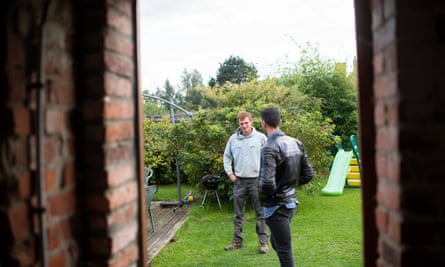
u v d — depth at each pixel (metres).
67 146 1.26
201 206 6.76
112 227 1.33
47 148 1.19
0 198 1.06
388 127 1.12
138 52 1.51
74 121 1.30
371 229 1.31
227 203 6.94
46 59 1.18
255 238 4.95
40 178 1.13
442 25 1.04
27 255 1.12
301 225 5.43
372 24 1.25
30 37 1.14
